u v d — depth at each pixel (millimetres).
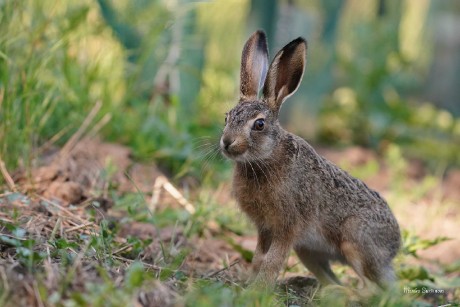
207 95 16156
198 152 13211
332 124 18453
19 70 11062
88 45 13938
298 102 17656
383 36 19750
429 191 15539
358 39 19672
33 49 11289
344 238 9375
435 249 12117
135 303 6930
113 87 13711
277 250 9141
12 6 11102
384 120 18469
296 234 9211
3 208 9422
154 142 13102
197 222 10750
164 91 14930
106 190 11062
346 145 17766
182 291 7746
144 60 13430
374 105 19203
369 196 9602
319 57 17469
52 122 12398
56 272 7223
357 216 9383
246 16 18188
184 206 11539
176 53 14727
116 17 13781
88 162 11836
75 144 12203
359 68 19391
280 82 9406
